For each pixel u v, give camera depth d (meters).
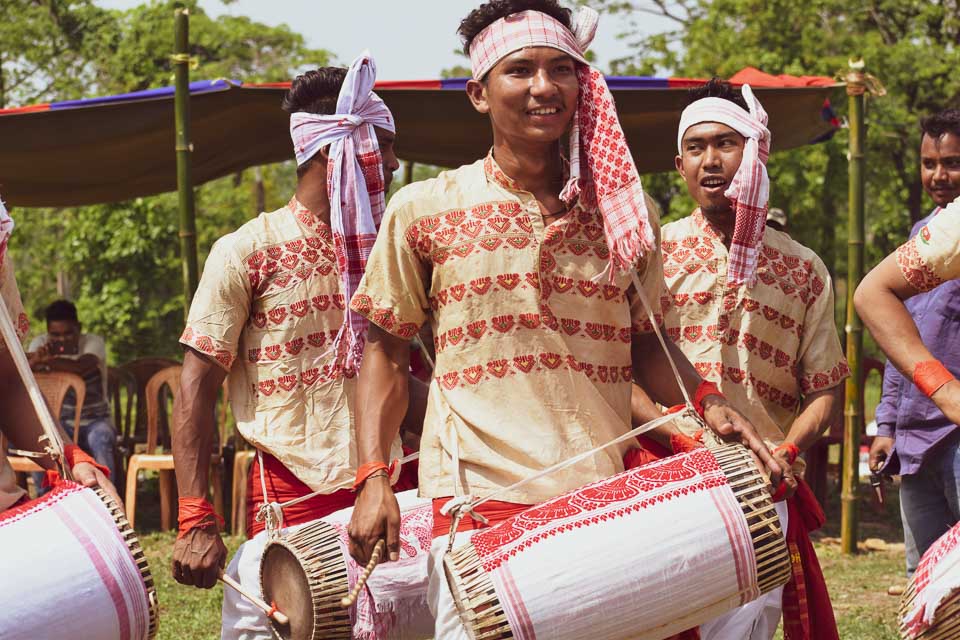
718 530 2.67
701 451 2.82
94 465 3.22
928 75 22.00
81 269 18.62
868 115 21.70
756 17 21.83
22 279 22.70
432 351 4.75
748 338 4.02
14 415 3.31
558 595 2.56
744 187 3.92
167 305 18.03
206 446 3.67
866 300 3.08
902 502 4.84
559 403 2.89
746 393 4.02
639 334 3.21
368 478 2.93
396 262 2.97
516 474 2.85
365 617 3.36
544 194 2.95
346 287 3.64
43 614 2.71
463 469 2.90
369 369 3.03
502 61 2.87
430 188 2.97
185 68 7.55
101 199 10.12
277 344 3.69
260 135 8.98
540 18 2.88
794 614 3.94
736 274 3.96
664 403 3.24
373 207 3.73
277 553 3.39
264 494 3.69
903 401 4.70
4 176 9.20
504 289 2.89
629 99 8.23
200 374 3.66
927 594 2.81
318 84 3.84
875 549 8.20
